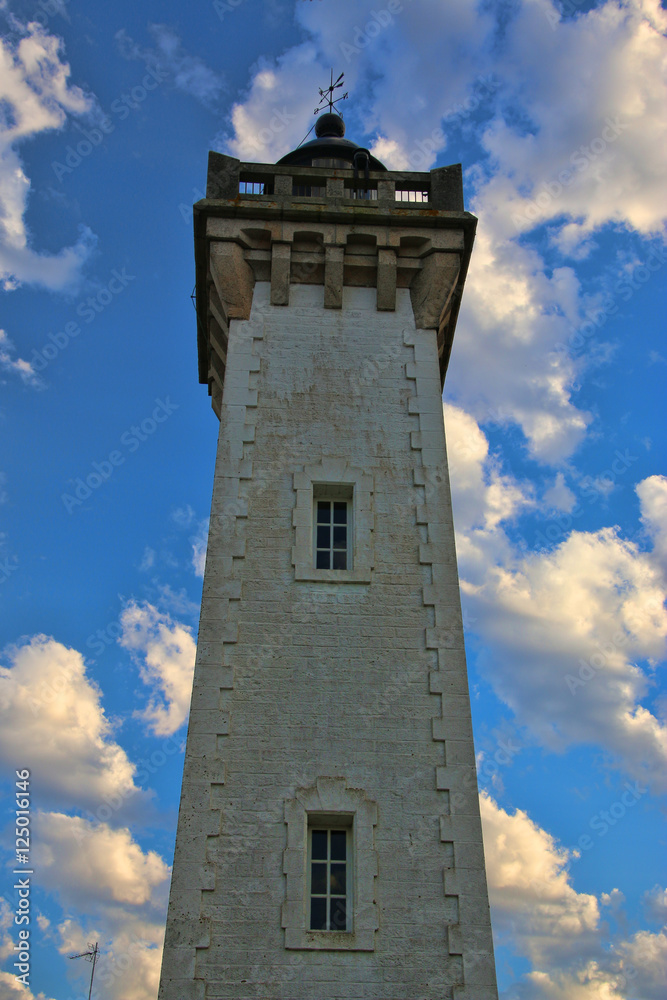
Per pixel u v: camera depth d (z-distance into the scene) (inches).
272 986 497.4
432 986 503.5
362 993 498.9
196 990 492.7
